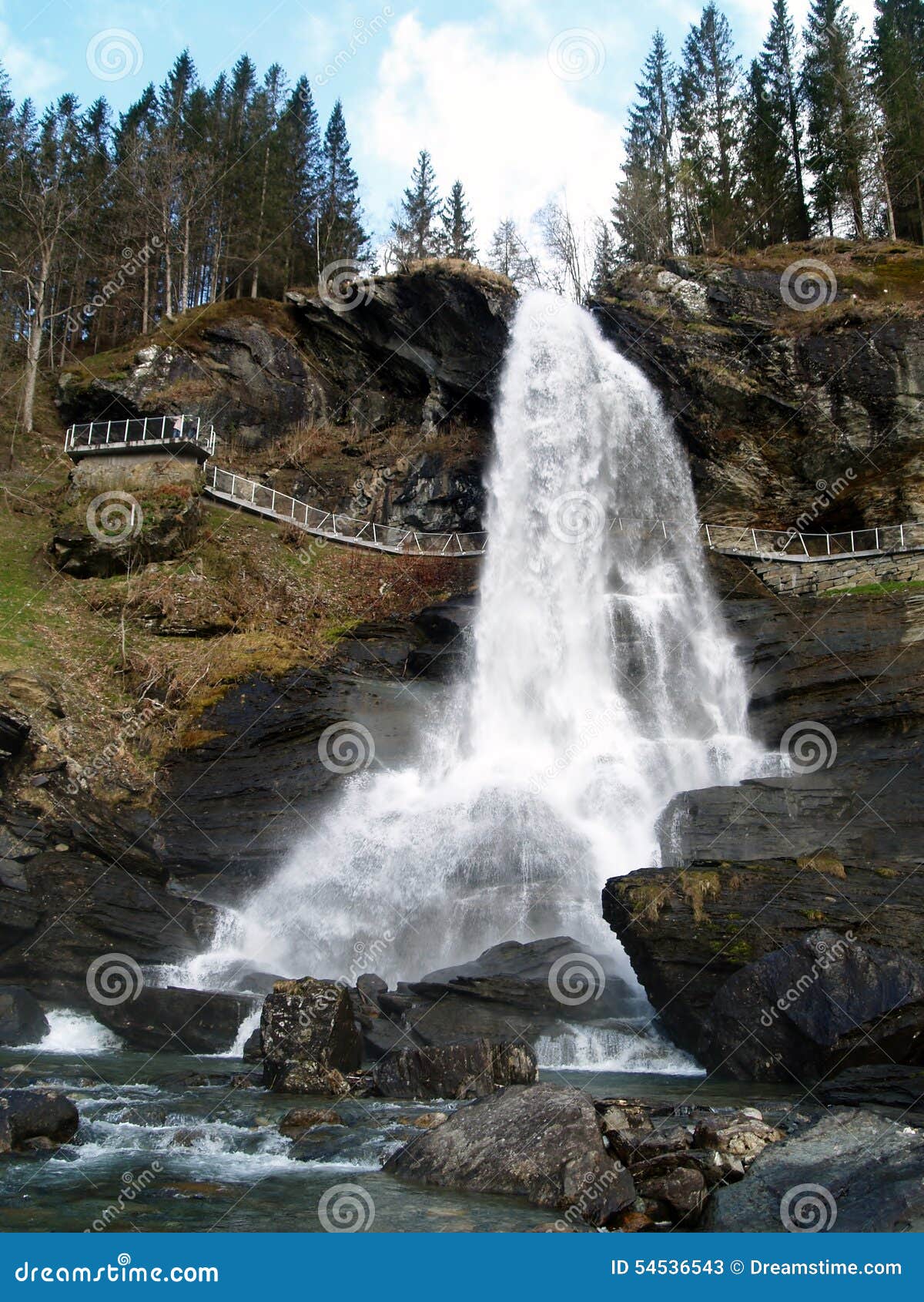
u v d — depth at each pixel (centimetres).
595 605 3062
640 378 3634
